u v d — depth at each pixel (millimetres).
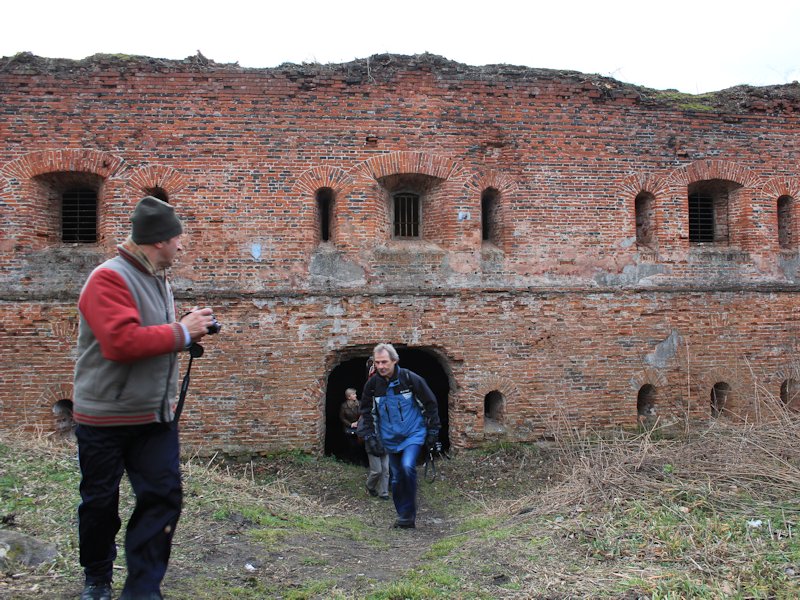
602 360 11359
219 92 10664
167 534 3549
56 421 10172
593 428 11242
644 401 11742
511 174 11312
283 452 10461
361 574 5098
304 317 10648
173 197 10500
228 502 6734
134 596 3400
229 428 10383
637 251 11617
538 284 11266
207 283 10492
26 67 10352
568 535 5582
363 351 10992
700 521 5625
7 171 10242
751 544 5066
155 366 3441
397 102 11070
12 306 10117
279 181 10734
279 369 10539
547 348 11219
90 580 3643
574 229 11422
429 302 10969
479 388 11023
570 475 8508
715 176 11977
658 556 4973
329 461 10562
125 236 10406
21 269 10195
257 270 10602
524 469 10406
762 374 11891
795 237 12281
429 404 7418
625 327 11461
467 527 7219
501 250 11258
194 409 10328
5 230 10188
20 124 10305
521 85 11391
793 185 12305
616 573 4676
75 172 10430
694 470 6938
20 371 10078
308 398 10586
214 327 3564
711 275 11852
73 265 10297
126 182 10438
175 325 3344
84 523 3500
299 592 4504
